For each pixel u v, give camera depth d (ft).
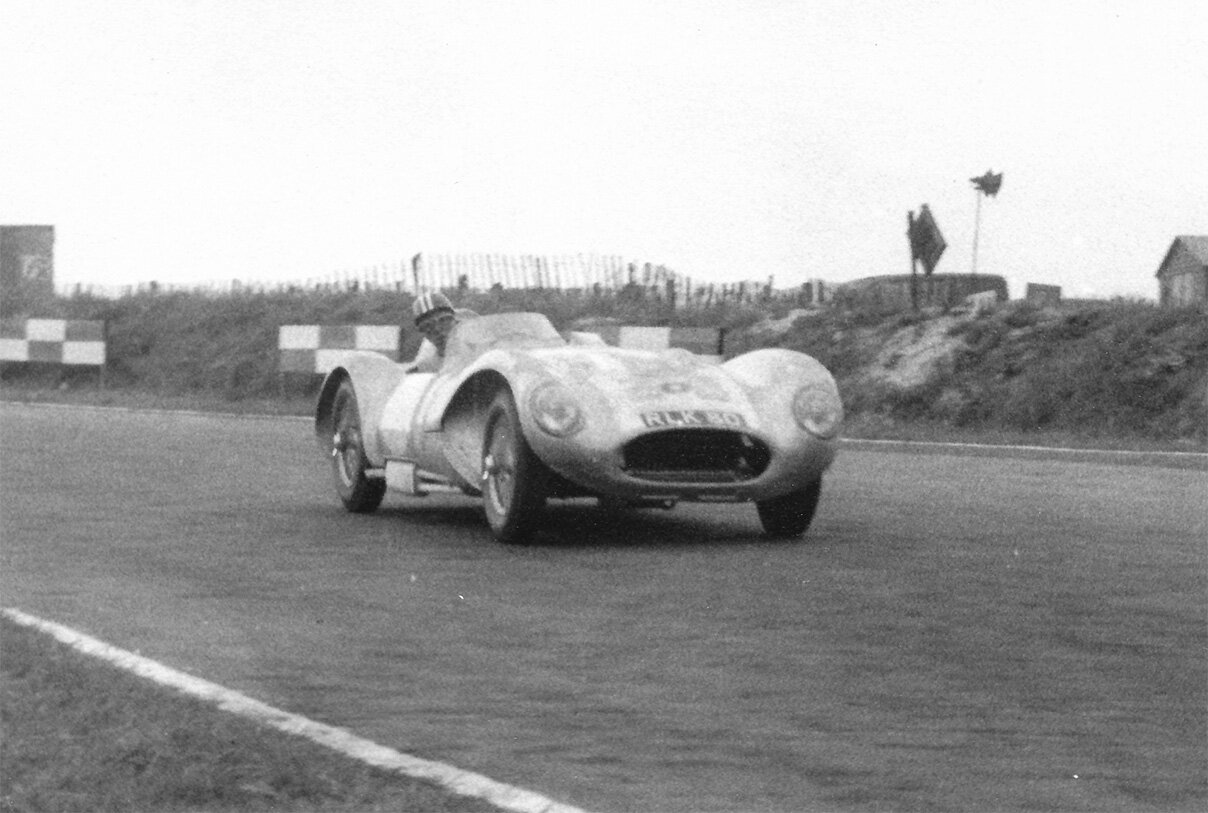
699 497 30.53
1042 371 72.59
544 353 32.24
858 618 22.44
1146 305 75.31
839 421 31.32
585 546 30.96
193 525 34.68
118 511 37.40
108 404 97.91
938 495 41.32
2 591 25.29
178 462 51.65
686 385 31.24
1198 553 29.37
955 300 89.35
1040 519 35.32
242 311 122.01
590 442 29.96
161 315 126.62
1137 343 71.15
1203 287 84.69
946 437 66.08
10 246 139.23
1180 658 19.45
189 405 91.50
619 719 16.39
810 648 20.24
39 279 139.33
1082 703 17.03
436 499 41.34
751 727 16.01
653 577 26.63
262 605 23.91
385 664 19.36
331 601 24.26
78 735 14.88
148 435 65.57
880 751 15.05
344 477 38.22
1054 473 49.01
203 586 25.85
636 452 30.60
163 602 24.20
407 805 12.82
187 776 13.34
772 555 29.37
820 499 40.16
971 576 26.45
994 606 23.36
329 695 17.60
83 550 30.42
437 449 33.53
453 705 17.08
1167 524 34.22
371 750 14.44
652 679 18.39
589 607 23.56
